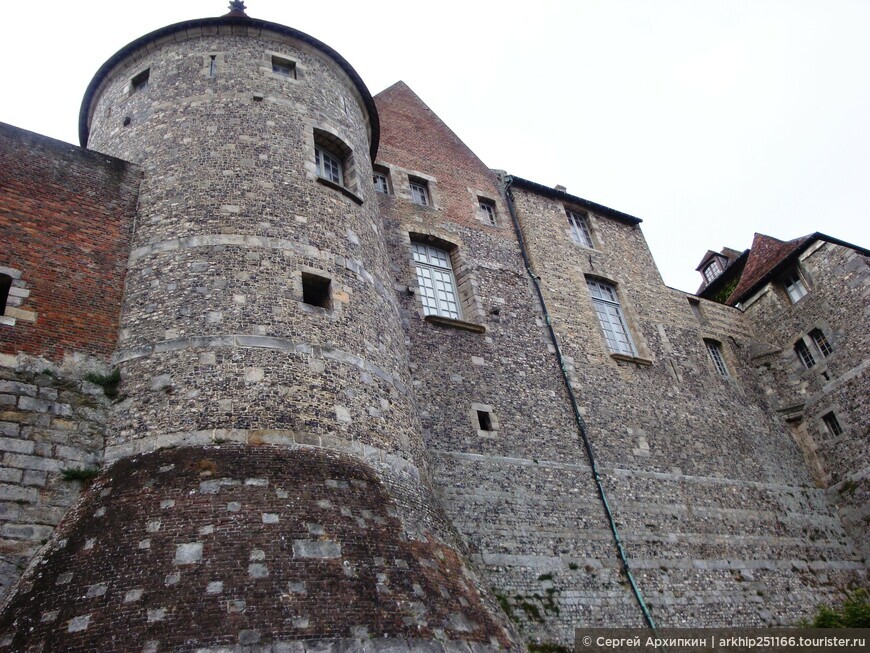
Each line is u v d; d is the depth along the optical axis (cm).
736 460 2034
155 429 995
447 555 1033
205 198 1268
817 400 2256
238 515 880
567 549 1484
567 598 1391
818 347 2311
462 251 1983
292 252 1237
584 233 2436
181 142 1366
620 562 1534
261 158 1358
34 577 834
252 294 1150
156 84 1498
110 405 1040
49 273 1120
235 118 1414
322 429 1048
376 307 1314
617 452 1791
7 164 1186
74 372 1046
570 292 2130
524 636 1278
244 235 1222
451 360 1681
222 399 1020
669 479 1827
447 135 2348
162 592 782
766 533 1867
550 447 1669
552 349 1911
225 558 829
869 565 1973
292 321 1144
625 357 2053
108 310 1137
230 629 757
